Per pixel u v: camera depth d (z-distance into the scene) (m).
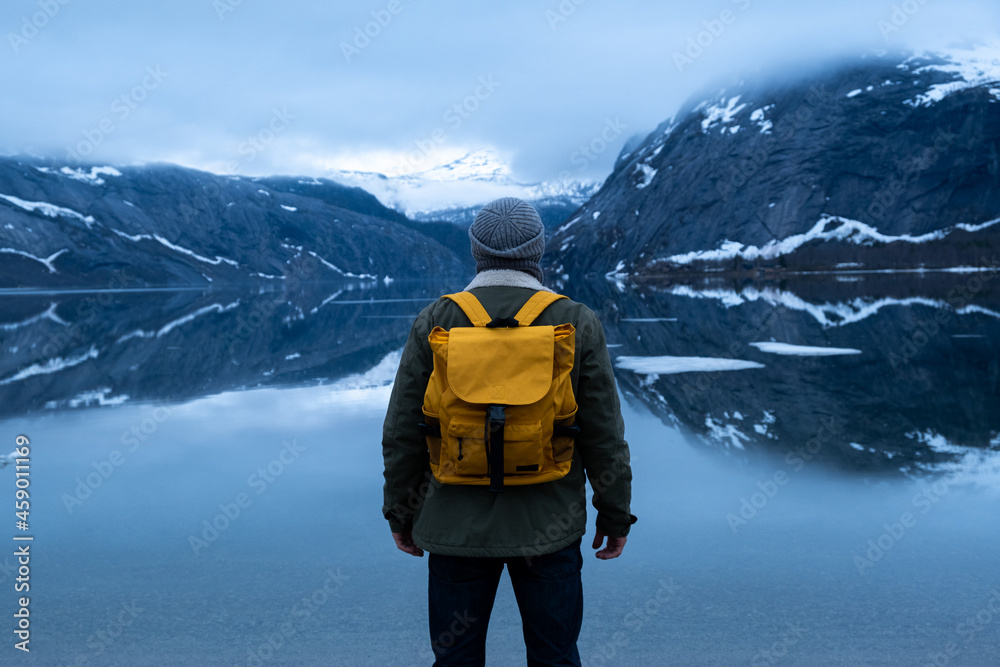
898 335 14.16
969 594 2.99
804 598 2.99
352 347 15.26
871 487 4.61
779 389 8.59
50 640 2.71
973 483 4.63
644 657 2.53
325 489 4.85
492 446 1.61
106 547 3.78
